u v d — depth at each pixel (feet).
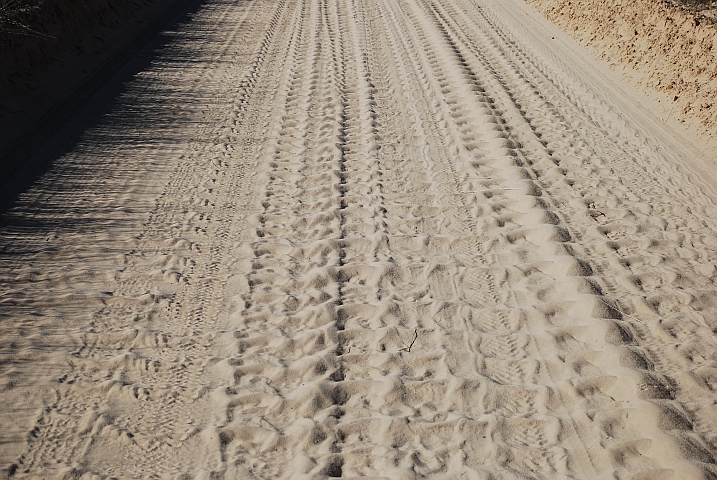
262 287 20.24
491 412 15.80
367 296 19.99
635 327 18.65
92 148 28.19
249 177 27.02
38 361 16.60
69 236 21.77
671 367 17.11
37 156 26.91
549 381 16.74
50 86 33.76
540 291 20.34
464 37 48.57
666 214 24.90
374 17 54.80
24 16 35.22
